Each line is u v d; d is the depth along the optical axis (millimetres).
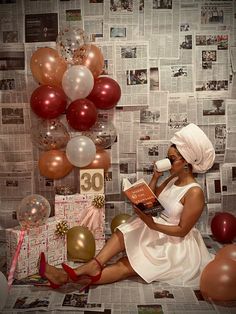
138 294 2002
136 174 2947
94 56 2605
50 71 2586
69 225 2580
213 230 2736
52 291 2037
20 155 2941
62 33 2568
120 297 1969
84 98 2604
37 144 2727
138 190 2100
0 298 1730
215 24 2799
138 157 2924
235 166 2932
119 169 2941
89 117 2545
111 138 2732
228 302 1912
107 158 2760
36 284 2125
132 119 2891
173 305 1890
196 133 2221
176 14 2793
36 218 2232
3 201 2971
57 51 2615
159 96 2867
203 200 2172
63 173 2707
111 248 2115
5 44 2832
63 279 2041
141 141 2908
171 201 2244
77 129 2625
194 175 2941
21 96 2881
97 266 2061
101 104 2662
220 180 2949
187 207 2133
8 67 2852
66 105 2682
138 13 2793
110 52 2818
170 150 2305
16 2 2797
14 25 2816
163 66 2838
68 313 1808
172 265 2129
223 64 2834
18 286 2100
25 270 2209
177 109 2877
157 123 2893
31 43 2828
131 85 2850
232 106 2871
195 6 2785
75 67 2508
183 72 2842
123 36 2814
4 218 2965
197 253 2197
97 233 2613
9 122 2908
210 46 2818
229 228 2664
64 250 2418
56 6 2795
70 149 2531
